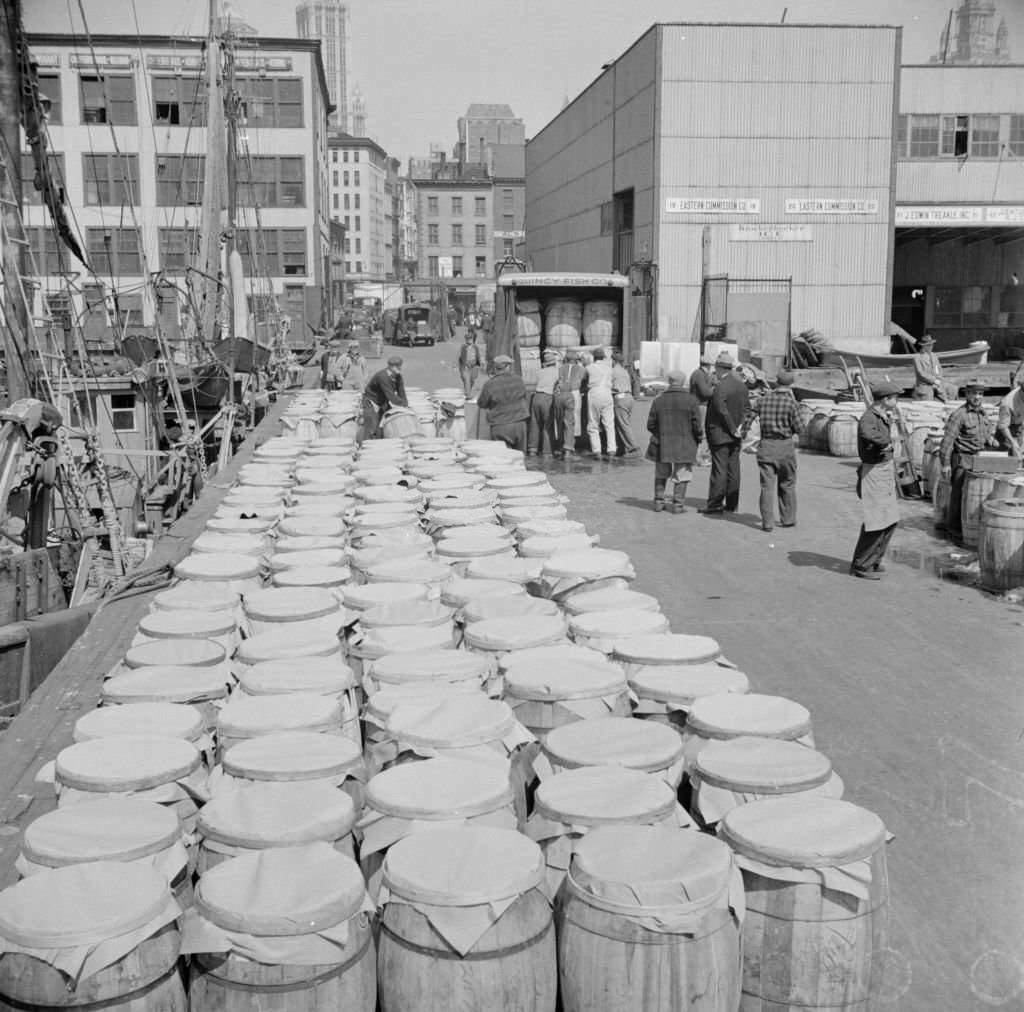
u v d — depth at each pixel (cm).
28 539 1224
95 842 343
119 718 429
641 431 2341
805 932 350
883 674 807
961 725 702
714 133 3334
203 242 2792
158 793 384
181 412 1917
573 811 364
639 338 3484
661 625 549
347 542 778
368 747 439
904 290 4116
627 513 1466
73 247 1568
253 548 728
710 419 1441
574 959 329
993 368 3105
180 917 324
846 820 368
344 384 3153
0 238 1403
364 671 520
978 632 916
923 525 1387
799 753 408
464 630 538
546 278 2708
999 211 3581
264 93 3131
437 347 5566
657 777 390
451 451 1243
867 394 2133
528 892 330
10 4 1374
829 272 3412
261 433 2230
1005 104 3584
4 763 596
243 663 508
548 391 1994
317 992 309
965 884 504
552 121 4694
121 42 2434
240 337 2678
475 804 366
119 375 1958
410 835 359
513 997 321
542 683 453
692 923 321
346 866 335
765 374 3167
